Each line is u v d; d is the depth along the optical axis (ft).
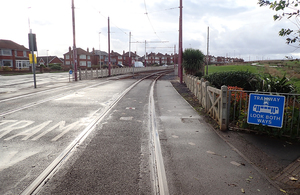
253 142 17.93
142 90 51.72
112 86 59.67
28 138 18.19
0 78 95.04
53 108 29.78
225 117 20.66
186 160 14.44
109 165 13.69
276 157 15.16
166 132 20.27
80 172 12.77
